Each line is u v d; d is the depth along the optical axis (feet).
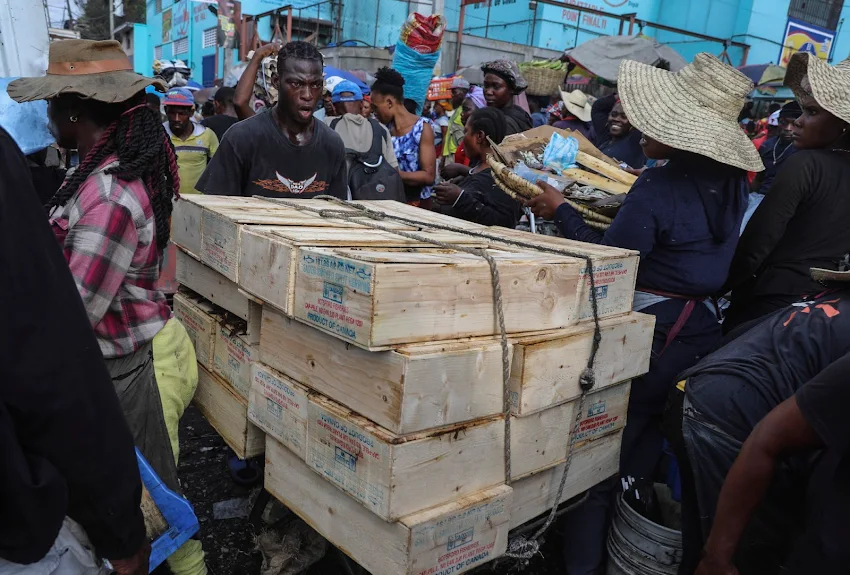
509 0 55.47
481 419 5.15
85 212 5.26
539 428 5.68
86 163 5.57
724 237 7.35
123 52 5.80
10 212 2.89
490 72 15.81
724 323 8.90
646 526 6.81
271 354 5.92
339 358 5.03
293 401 5.56
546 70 31.30
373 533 4.91
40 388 2.92
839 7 61.87
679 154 7.52
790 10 59.26
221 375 7.17
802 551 4.46
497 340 5.19
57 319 3.01
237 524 8.34
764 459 4.44
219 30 52.47
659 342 7.54
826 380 4.04
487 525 5.20
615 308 6.54
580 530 7.57
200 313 7.59
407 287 4.53
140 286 5.92
